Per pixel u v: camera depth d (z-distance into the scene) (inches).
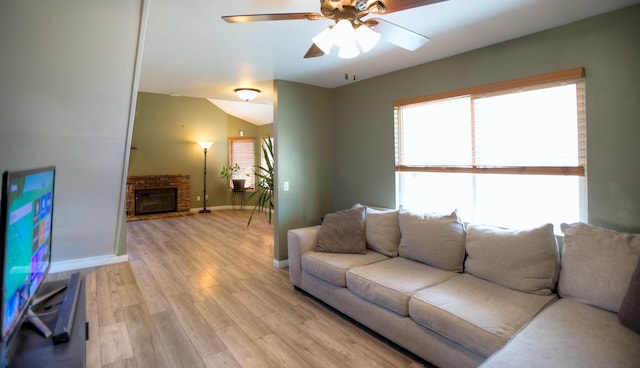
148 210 321.1
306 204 162.1
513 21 89.0
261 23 87.9
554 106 94.7
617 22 82.6
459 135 117.4
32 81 79.4
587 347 57.8
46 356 52.3
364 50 68.4
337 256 115.6
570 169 91.5
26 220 55.4
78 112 91.4
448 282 89.7
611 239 75.3
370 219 124.0
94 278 141.6
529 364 54.1
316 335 95.6
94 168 111.9
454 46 107.6
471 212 116.0
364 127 151.8
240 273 149.6
